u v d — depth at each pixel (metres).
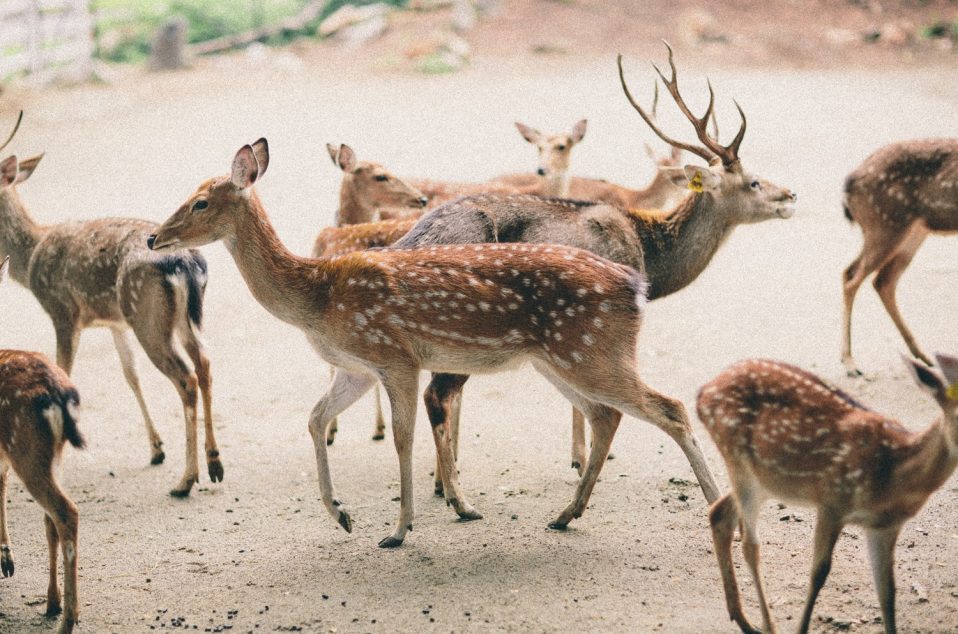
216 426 10.14
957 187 9.97
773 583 6.93
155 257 8.78
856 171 10.46
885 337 11.39
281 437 9.88
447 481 8.08
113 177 19.45
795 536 7.59
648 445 9.31
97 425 10.22
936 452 5.48
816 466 5.85
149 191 18.45
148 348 8.91
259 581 7.25
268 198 18.17
